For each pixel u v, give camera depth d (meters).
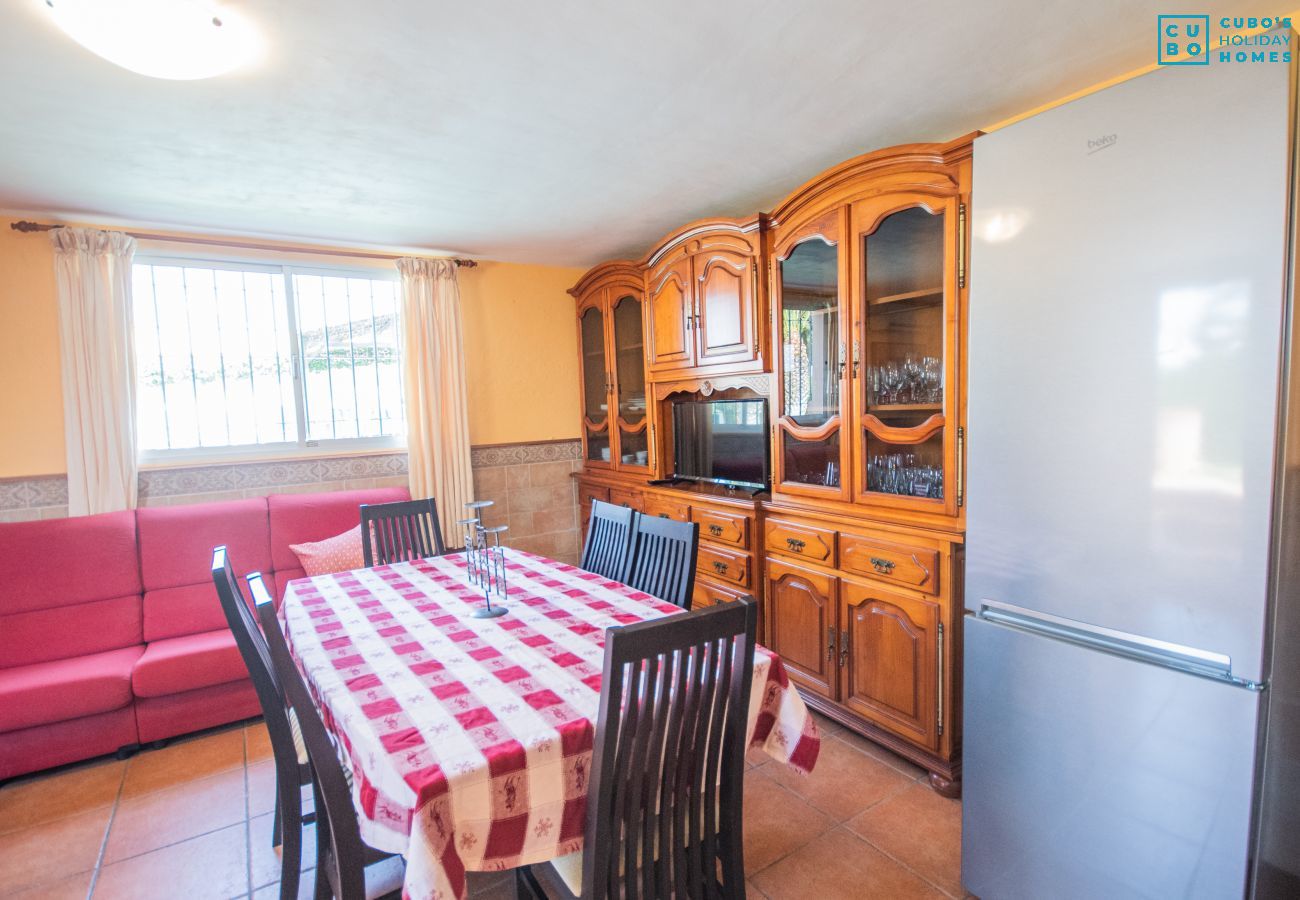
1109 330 1.21
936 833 1.81
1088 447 1.26
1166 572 1.17
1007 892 1.47
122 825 1.93
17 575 2.45
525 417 4.12
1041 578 1.36
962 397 1.88
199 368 3.18
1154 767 1.20
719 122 2.08
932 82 1.85
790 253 2.49
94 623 2.53
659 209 3.03
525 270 4.08
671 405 3.43
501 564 2.31
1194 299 1.10
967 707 1.52
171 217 2.87
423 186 2.59
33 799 2.06
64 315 2.76
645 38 1.58
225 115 1.91
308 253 3.40
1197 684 1.13
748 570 2.70
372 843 1.03
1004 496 1.42
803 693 2.49
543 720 1.13
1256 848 1.10
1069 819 1.33
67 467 2.83
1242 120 1.03
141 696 2.30
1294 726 1.19
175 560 2.75
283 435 3.40
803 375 2.49
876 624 2.16
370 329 3.64
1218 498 1.09
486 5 1.42
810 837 1.80
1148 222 1.15
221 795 2.09
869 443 2.21
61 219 2.82
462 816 0.97
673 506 3.18
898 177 2.01
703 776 1.19
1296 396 1.07
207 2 1.35
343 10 1.41
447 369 3.68
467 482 3.76
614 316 3.72
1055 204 1.28
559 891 1.19
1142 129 1.14
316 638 1.59
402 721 1.13
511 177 2.53
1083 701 1.29
